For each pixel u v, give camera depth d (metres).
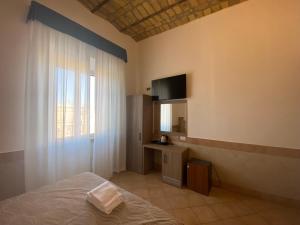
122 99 3.64
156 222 1.12
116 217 1.16
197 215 2.10
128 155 3.78
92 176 1.83
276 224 1.94
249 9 2.59
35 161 2.24
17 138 2.19
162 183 3.06
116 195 1.33
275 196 2.39
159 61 3.75
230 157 2.77
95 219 1.14
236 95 2.71
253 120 2.57
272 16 2.41
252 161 2.58
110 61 3.35
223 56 2.84
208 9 2.88
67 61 2.59
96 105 3.08
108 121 3.28
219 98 2.88
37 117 2.24
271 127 2.43
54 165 2.42
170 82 3.46
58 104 2.50
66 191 1.50
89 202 1.33
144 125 3.57
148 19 3.31
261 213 2.14
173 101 3.49
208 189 2.63
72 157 2.68
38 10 2.20
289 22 2.29
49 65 2.37
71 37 2.65
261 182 2.50
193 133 3.19
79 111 2.76
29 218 1.15
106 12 3.18
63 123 2.53
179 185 2.90
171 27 3.48
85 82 2.87
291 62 2.29
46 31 2.32
